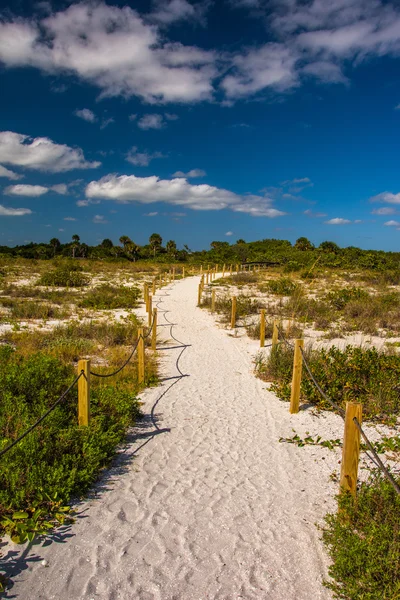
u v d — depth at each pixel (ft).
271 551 12.32
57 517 13.21
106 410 21.08
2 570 11.09
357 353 29.45
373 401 23.98
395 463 17.70
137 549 12.15
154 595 10.57
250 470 17.16
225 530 13.19
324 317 51.60
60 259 126.72
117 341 39.11
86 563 11.51
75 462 15.52
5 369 23.20
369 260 120.26
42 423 17.48
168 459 17.83
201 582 11.03
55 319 47.80
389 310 53.67
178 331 45.91
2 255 138.51
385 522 11.86
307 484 16.24
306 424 22.15
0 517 13.01
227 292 78.07
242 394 26.78
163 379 29.43
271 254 174.60
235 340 42.47
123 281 92.89
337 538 12.07
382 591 9.95
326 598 10.68
